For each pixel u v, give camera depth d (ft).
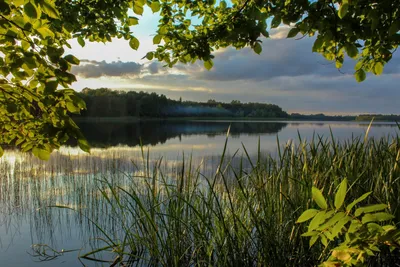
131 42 12.22
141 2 10.61
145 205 15.11
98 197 20.74
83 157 39.83
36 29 5.62
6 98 6.30
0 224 17.25
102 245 14.46
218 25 12.75
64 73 5.77
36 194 21.90
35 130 6.59
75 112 6.18
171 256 10.87
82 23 13.20
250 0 9.84
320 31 7.93
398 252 8.63
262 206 10.46
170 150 52.49
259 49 9.70
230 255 9.65
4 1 4.90
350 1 6.96
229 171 25.12
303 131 99.30
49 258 13.00
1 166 31.58
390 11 7.47
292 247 9.68
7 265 12.29
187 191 12.50
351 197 9.55
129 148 56.59
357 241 3.49
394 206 8.71
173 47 14.56
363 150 11.32
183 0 14.24
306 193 9.47
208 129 137.39
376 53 10.34
